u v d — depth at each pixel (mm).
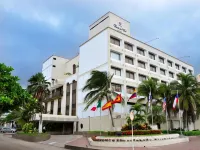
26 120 39125
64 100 51812
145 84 36250
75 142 26031
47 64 64375
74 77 49312
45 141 29453
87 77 43750
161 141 21484
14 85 13789
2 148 19906
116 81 40031
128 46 44938
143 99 37719
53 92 58031
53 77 60625
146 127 25406
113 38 42125
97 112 39438
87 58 44969
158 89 36562
